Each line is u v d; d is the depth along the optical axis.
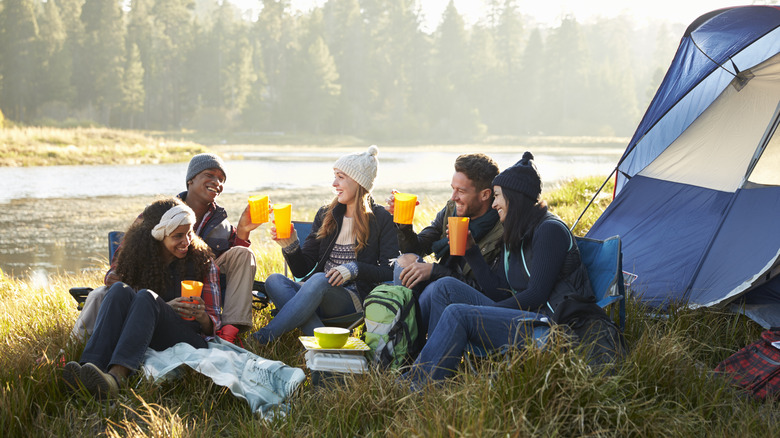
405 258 3.50
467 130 98.50
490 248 3.39
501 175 3.18
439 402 2.49
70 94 86.81
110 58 88.62
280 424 2.68
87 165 31.53
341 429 2.58
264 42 108.06
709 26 4.61
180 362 2.92
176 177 24.00
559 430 2.35
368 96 103.88
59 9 101.25
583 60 107.00
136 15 96.62
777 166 4.16
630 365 2.74
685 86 4.66
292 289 3.70
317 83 94.25
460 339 2.85
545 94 106.12
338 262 3.79
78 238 11.00
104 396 2.78
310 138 85.31
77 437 2.54
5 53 84.12
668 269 4.32
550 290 3.04
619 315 3.10
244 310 3.55
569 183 10.37
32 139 36.72
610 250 3.12
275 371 2.99
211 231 3.79
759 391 2.94
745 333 3.67
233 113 94.75
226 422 2.81
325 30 111.88
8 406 2.60
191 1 104.62
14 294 5.76
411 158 45.72
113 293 2.96
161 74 94.00
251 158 42.31
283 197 17.14
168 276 3.30
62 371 2.94
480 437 2.19
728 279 3.93
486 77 106.31
